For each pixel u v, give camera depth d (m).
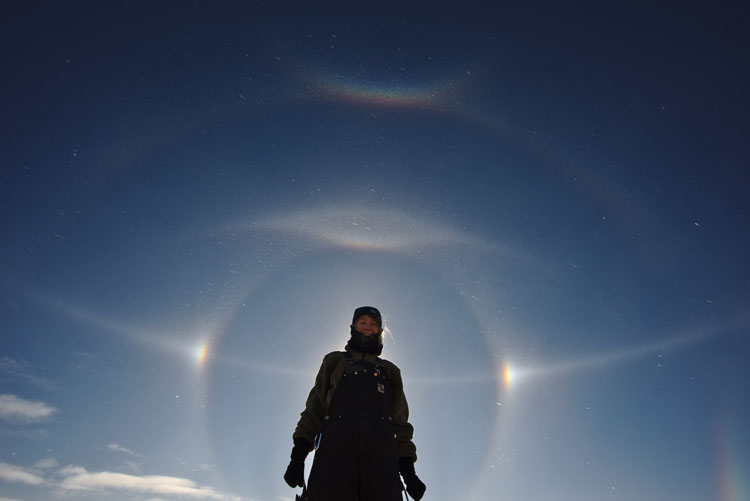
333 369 3.17
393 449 2.94
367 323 3.29
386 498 2.79
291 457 2.99
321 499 2.77
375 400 3.02
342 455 2.85
